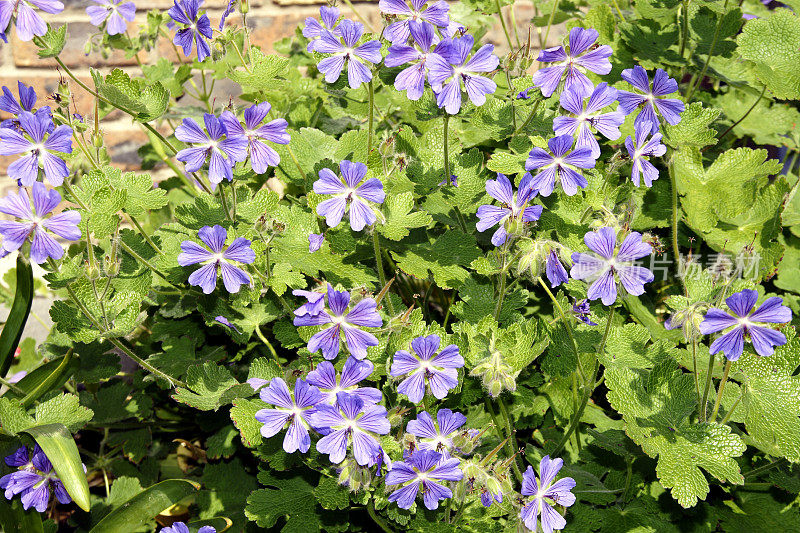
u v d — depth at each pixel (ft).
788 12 3.04
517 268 2.50
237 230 2.71
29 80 4.33
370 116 2.78
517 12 4.39
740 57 3.11
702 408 2.53
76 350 3.00
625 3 3.45
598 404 2.91
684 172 2.95
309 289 2.86
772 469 2.66
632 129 2.97
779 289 3.08
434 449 2.41
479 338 2.59
